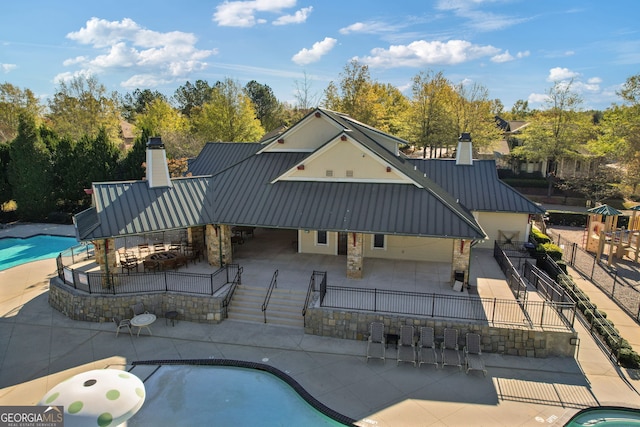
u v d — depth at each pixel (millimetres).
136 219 20656
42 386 15008
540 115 59594
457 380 15242
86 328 19266
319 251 25891
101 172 42031
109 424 10344
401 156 31500
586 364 16188
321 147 23000
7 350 17375
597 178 49000
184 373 15836
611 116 46969
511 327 16766
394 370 15859
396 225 20406
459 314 17734
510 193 27234
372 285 20828
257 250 26625
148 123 64250
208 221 22047
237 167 26016
